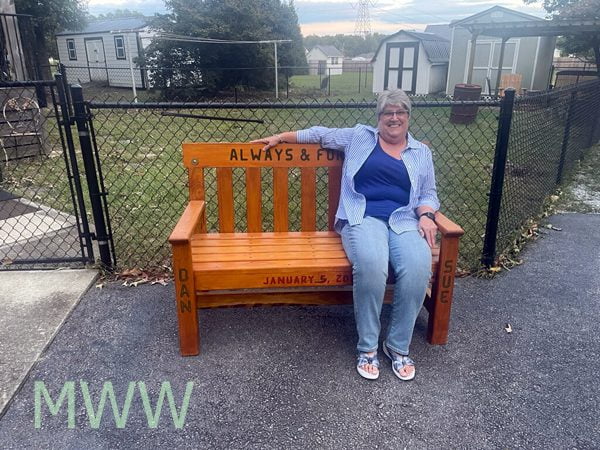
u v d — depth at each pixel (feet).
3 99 22.39
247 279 8.23
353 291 8.21
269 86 83.56
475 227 15.17
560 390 7.87
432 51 75.20
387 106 8.59
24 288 10.71
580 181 21.17
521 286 11.32
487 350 8.90
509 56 62.34
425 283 7.97
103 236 11.42
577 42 61.62
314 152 9.78
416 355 8.75
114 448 6.70
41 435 6.90
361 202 8.77
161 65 74.23
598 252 13.26
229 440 6.84
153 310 10.09
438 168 22.71
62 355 8.61
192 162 9.82
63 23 80.28
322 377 8.14
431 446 6.75
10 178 20.48
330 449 6.70
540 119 15.24
